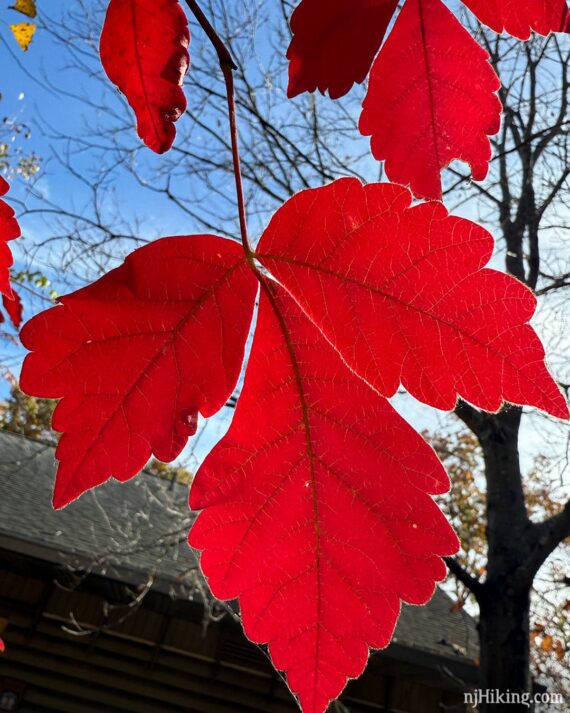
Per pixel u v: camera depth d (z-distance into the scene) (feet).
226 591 0.36
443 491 0.35
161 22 0.36
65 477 0.32
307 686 0.36
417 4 0.35
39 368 0.31
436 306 0.31
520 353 0.30
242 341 0.33
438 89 0.37
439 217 0.31
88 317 0.32
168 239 0.33
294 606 0.36
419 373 0.32
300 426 0.35
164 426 0.33
